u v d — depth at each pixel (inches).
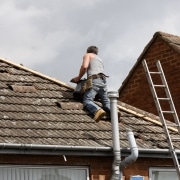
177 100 975.6
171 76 988.6
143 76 1023.0
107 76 786.8
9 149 645.9
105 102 782.5
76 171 695.7
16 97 754.8
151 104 1007.0
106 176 707.4
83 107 776.9
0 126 680.4
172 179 753.0
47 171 679.7
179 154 740.0
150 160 737.6
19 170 664.4
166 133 737.6
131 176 722.2
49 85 810.8
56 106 766.5
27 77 811.4
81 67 771.4
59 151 673.0
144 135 767.7
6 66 819.4
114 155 699.4
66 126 725.9
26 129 691.4
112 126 705.6
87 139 710.5
